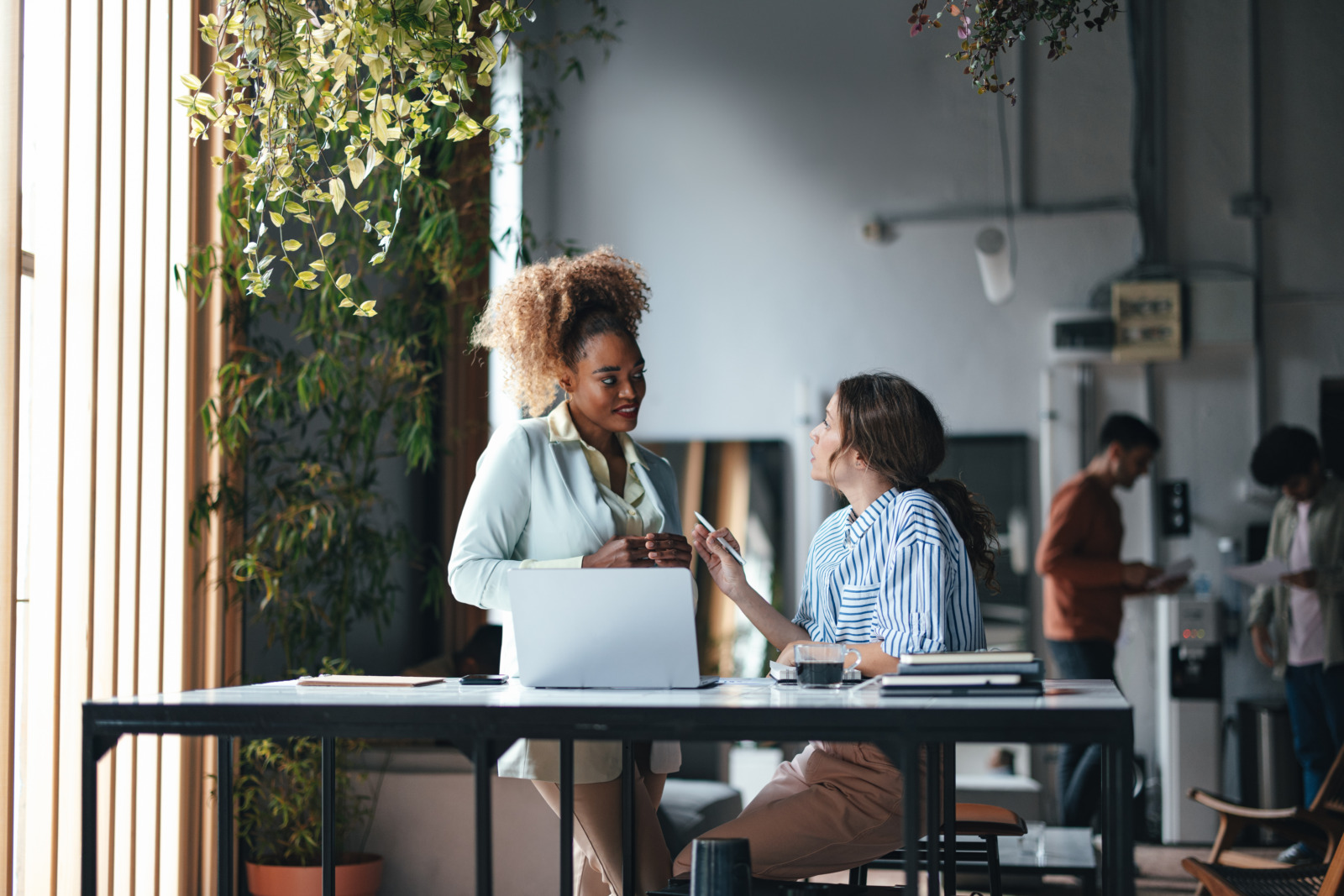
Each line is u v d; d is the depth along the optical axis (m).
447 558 5.05
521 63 5.76
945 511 2.09
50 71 2.82
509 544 2.34
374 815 3.54
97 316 2.91
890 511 2.10
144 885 3.03
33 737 2.73
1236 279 5.79
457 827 3.49
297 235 3.54
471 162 4.03
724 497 6.11
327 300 3.50
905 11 6.22
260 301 3.52
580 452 2.40
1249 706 5.35
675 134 6.34
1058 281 6.00
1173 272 5.86
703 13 6.36
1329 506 4.76
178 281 2.99
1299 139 5.86
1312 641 4.74
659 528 2.50
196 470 3.19
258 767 3.43
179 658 3.11
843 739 1.59
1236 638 5.64
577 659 1.91
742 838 1.79
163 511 3.09
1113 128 6.00
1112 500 5.06
